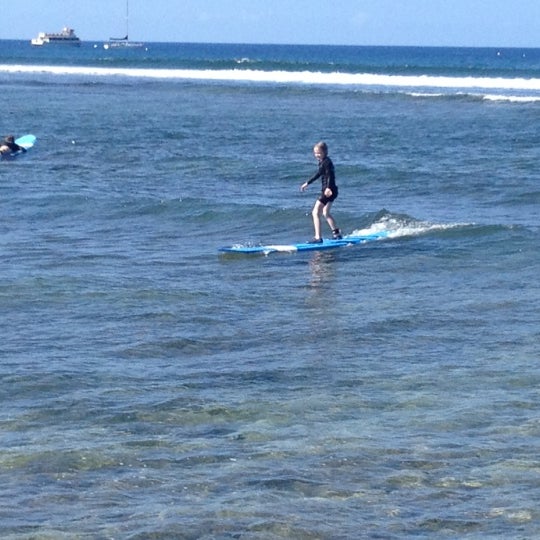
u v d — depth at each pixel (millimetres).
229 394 11430
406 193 26797
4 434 10211
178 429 10344
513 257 18688
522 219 22766
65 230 22281
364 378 11992
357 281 17250
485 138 40375
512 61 155500
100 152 36188
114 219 23578
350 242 20141
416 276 17531
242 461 9492
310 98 63781
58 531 8102
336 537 8016
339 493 8805
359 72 93562
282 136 42125
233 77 86375
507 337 13695
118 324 14586
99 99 61969
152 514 8406
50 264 18641
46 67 103750
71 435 10180
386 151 36438
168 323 14633
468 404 11000
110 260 19094
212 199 25703
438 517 8336
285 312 15234
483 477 9102
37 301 15875
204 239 21406
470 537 7980
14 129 43781
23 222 23234
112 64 110312
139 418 10672
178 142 39719
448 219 22891
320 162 19922
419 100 61188
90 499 8711
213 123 47781
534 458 9484
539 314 14828
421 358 12812
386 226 21734
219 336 13945
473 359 12719
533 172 29922
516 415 10633
